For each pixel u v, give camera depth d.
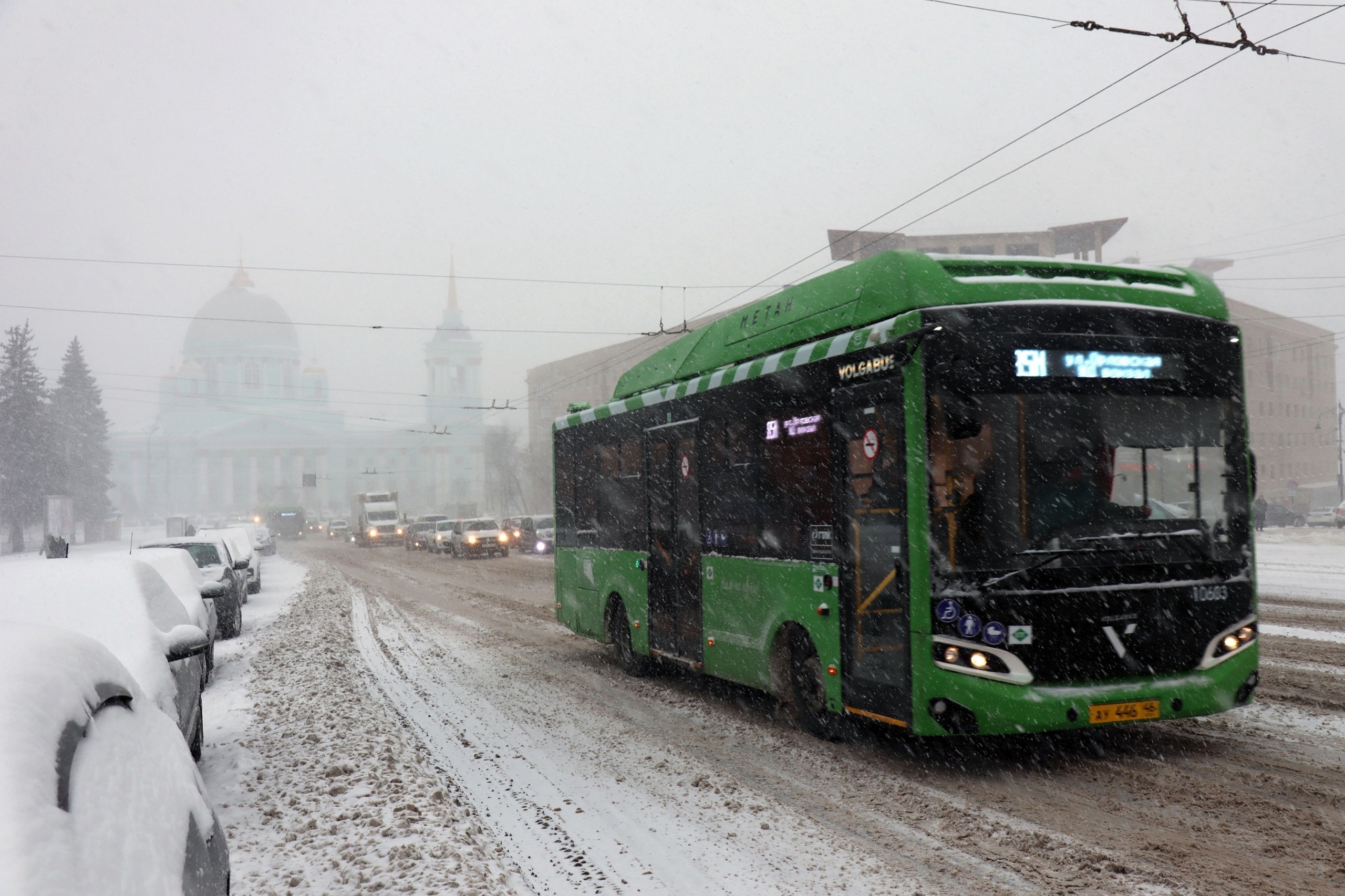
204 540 18.67
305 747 8.23
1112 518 6.85
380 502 71.81
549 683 11.60
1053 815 5.88
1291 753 7.06
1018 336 6.82
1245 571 7.10
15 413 72.94
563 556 14.23
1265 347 76.31
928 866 5.11
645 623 11.34
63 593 7.10
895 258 7.36
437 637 16.67
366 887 4.92
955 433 6.68
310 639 16.16
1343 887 4.61
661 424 10.98
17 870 1.99
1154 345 7.08
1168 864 4.97
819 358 7.93
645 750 8.04
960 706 6.52
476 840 5.69
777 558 8.59
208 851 3.05
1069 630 6.66
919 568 6.68
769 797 6.53
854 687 7.46
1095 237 56.12
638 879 5.16
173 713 6.15
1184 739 7.63
